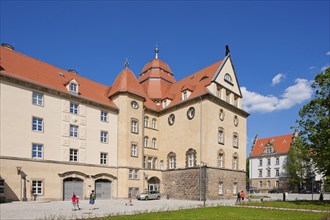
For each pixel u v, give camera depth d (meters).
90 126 41.19
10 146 32.25
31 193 33.34
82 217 20.48
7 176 31.52
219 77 47.22
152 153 48.78
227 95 49.03
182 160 45.66
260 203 34.69
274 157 91.06
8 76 32.91
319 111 32.66
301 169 77.75
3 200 30.78
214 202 38.00
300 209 27.84
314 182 77.81
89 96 42.50
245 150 51.22
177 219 19.84
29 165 33.59
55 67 43.62
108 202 36.03
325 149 30.91
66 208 27.25
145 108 48.62
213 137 43.88
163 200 41.69
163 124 50.34
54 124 37.00
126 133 43.94
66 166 37.28
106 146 42.62
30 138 34.25
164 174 47.81
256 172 95.06
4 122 32.12
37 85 35.62
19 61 37.91
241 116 51.62
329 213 24.11
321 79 32.88
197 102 45.25
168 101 50.94
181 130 46.94
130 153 43.97
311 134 32.47
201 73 51.72
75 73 47.41
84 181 39.06
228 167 46.22
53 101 37.41
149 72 58.38
